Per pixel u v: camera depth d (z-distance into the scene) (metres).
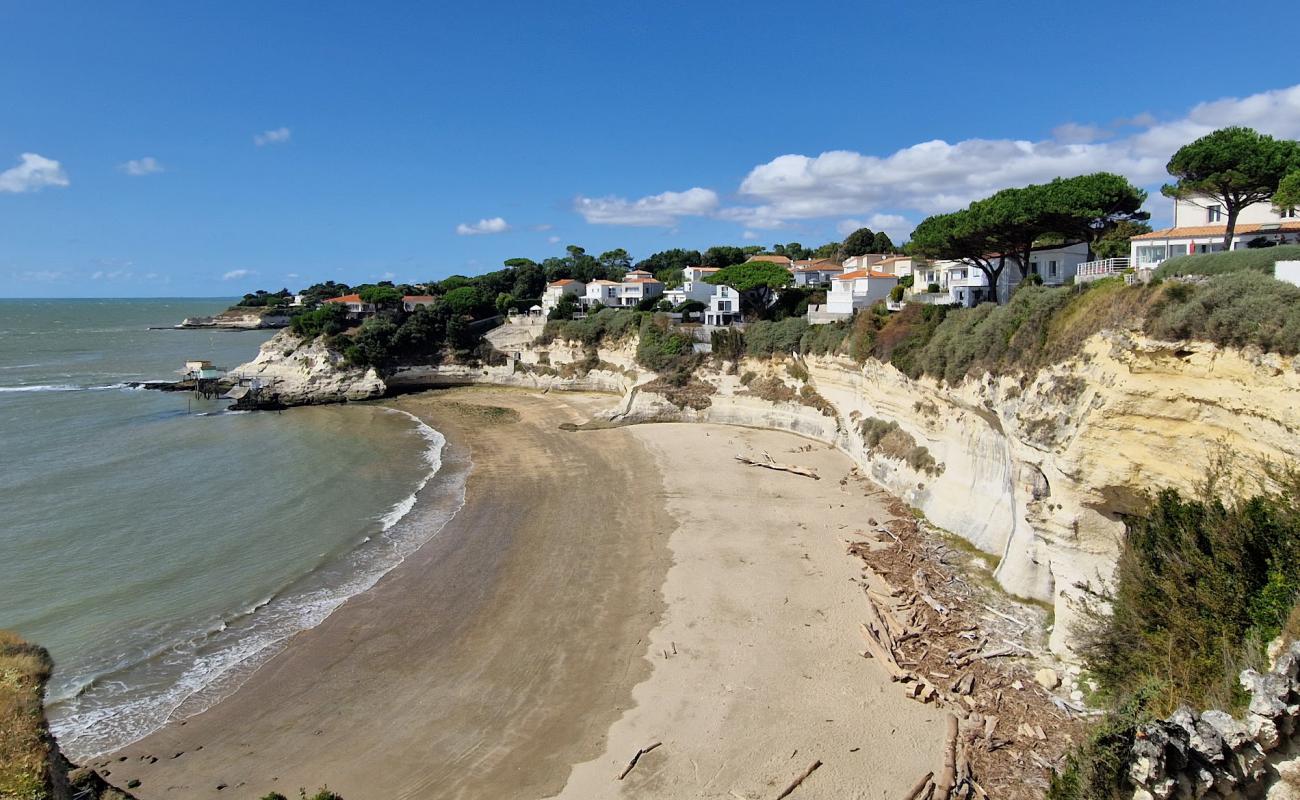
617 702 20.61
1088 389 21.09
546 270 141.50
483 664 22.91
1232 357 17.38
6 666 13.73
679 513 35.94
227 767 18.48
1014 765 17.45
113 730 20.02
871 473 40.34
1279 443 16.27
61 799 12.01
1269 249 20.81
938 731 18.78
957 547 29.80
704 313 74.75
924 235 47.09
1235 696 12.76
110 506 38.38
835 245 135.38
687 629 24.34
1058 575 22.17
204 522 36.00
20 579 28.95
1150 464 19.30
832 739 18.62
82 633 24.91
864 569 28.39
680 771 17.73
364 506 38.78
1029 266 47.53
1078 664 20.69
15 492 40.75
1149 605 17.16
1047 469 22.27
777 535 32.44
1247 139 31.08
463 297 101.12
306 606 27.09
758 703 20.22
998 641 22.69
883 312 46.38
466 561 30.88
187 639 24.58
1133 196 37.88
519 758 18.52
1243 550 15.47
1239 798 10.66
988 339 29.27
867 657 22.27
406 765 18.44
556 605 26.55
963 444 32.19
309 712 20.72
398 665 23.02
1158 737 11.30
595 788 17.31
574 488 41.12
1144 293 20.47
